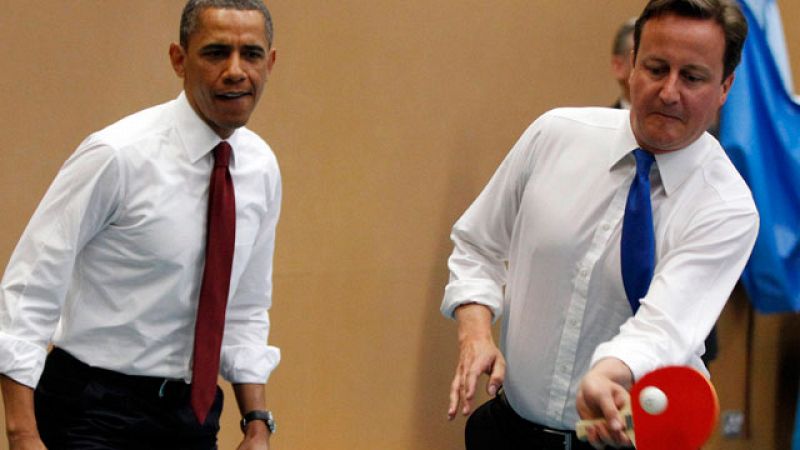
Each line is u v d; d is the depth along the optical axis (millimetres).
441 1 9367
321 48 8773
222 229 5121
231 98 4965
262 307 5746
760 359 11289
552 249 5309
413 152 9344
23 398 4836
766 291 10297
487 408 5801
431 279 9562
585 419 4191
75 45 7742
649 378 3734
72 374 5055
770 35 10227
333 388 9117
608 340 5273
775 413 11398
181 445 5230
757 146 10055
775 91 10250
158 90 8109
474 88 9609
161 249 5000
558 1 10039
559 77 10094
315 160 8828
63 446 5043
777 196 10227
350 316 9156
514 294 5516
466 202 9664
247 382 5668
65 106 7730
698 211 5047
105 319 5031
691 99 4715
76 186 4867
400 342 9438
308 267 8891
